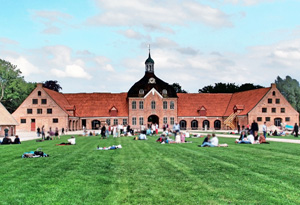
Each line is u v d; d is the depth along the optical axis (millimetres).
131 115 100750
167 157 25188
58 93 104188
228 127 101000
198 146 35312
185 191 14211
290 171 18562
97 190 14484
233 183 15578
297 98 138625
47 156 26531
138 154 27562
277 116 93562
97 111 101938
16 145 39906
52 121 93375
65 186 15234
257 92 97875
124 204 12445
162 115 101500
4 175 17906
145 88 102000
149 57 105750
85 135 67000
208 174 17812
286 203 12328
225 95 109375
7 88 109250
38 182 16109
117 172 18672
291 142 40781
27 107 94000
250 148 32188
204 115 102750
